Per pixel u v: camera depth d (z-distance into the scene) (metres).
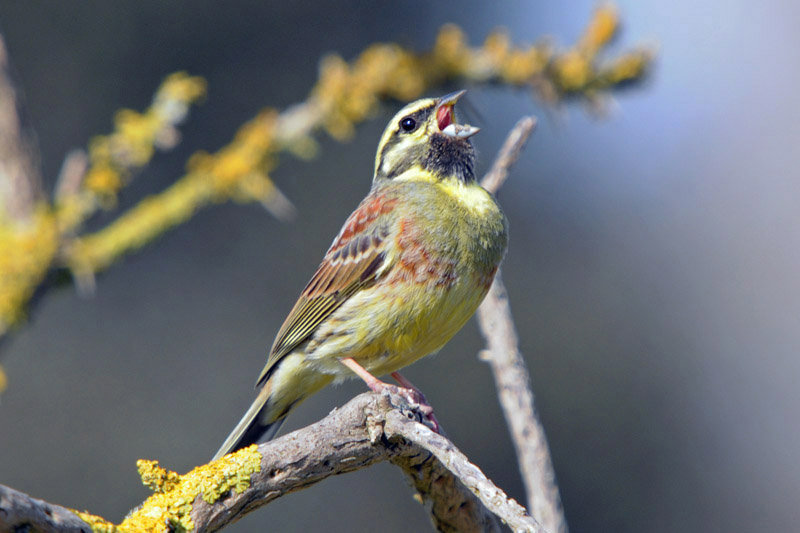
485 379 15.05
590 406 15.55
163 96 9.05
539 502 5.72
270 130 9.46
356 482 14.95
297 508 14.74
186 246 15.13
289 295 15.17
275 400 7.30
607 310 16.12
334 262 6.96
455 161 7.16
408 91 9.46
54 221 8.50
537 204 16.20
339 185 15.42
